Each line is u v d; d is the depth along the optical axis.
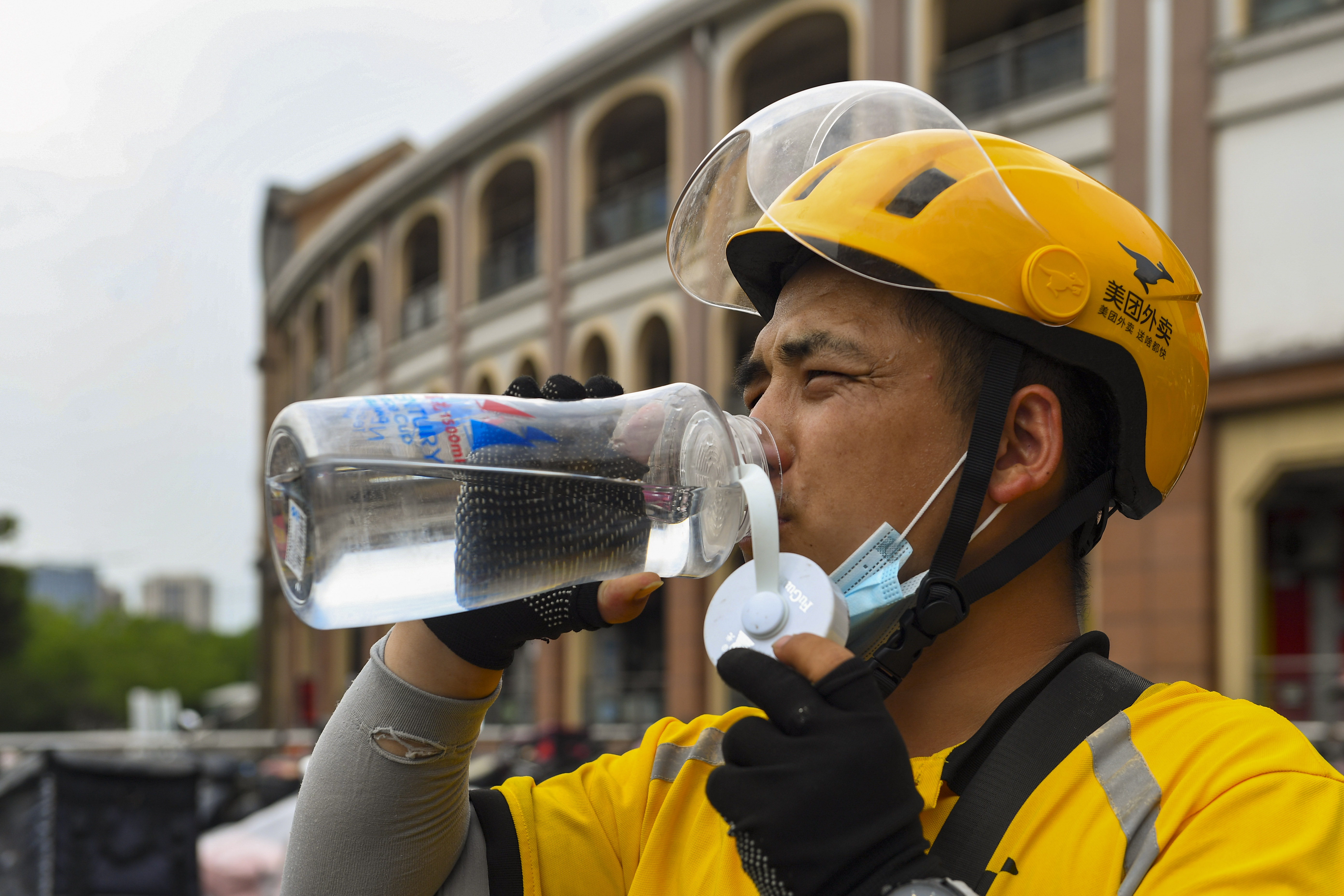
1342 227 8.34
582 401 0.95
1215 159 8.96
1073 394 0.93
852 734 0.70
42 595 88.88
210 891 4.85
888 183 0.89
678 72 14.34
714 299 1.20
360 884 0.92
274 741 12.53
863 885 0.67
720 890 0.88
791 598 0.80
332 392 22.58
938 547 0.86
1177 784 0.76
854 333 0.89
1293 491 10.46
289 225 28.84
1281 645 10.65
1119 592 9.03
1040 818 0.77
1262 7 8.95
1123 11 9.56
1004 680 0.90
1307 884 0.69
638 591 0.86
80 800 4.16
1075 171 0.97
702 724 1.07
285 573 0.89
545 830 1.01
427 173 18.70
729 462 0.87
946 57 12.81
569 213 15.89
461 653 0.92
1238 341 8.75
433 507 0.88
